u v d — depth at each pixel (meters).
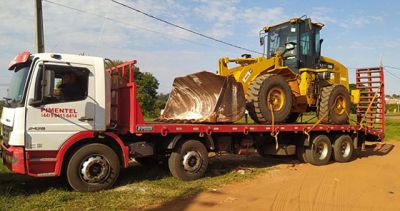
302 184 9.72
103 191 8.41
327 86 14.29
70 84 8.30
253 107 11.62
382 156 15.53
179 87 11.73
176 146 9.68
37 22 14.09
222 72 12.77
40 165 8.02
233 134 11.06
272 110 11.75
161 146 9.80
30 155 7.89
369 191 9.05
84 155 8.34
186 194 8.33
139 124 8.95
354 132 14.62
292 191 8.91
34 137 7.88
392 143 20.11
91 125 8.48
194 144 9.84
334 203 7.92
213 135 10.59
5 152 8.30
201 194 8.43
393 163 13.61
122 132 9.22
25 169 7.83
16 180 9.39
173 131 9.43
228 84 10.72
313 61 14.36
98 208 7.21
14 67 8.76
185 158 9.70
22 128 7.79
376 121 16.31
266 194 8.57
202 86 11.09
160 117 12.11
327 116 13.72
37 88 7.95
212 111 10.62
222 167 11.80
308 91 13.66
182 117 11.55
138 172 10.55
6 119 8.31
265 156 13.70
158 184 9.17
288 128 12.07
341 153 13.81
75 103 8.30
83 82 8.44
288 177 10.62
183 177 9.66
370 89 16.30
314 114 14.73
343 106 14.27
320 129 12.99
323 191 8.97
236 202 7.84
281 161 13.59
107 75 8.84
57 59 8.17
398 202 8.10
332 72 14.48
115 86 9.40
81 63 8.44
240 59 12.93
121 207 7.31
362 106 16.42
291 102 12.34
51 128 8.05
